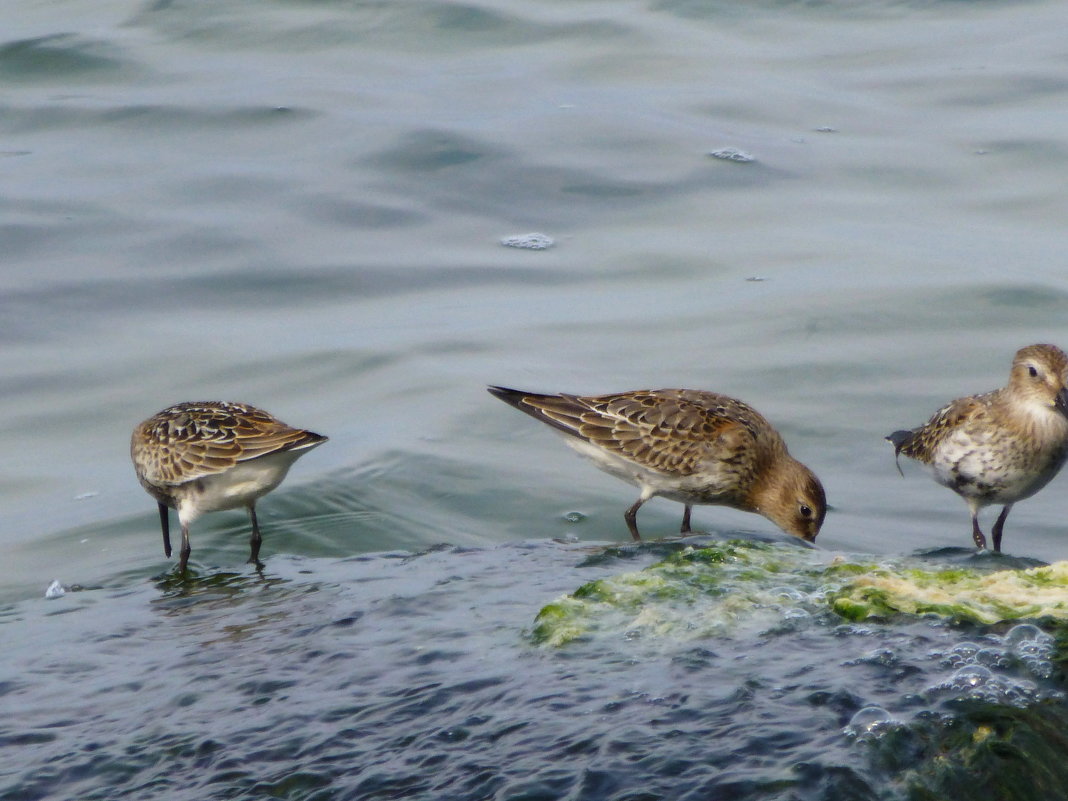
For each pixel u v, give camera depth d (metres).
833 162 22.05
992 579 7.05
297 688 6.69
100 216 19.59
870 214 20.20
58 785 5.98
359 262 18.70
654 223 20.03
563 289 18.08
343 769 5.75
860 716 5.57
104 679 7.36
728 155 22.23
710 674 6.11
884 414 14.41
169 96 23.84
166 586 10.29
